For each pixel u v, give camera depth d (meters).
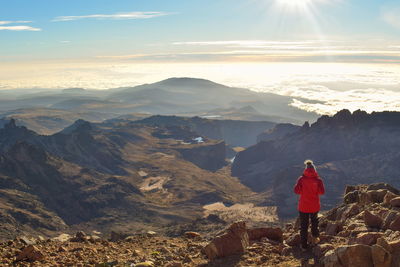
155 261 16.83
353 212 19.19
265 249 16.94
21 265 16.44
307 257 15.01
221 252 16.33
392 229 14.93
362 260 12.09
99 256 18.64
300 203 16.03
